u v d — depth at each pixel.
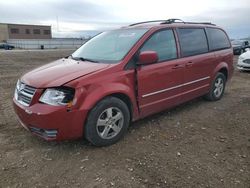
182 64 5.00
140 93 4.32
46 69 4.15
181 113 5.45
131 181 3.13
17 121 5.02
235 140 4.21
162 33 4.81
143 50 4.40
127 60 4.16
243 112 5.53
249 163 3.52
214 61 5.94
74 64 4.24
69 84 3.53
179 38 5.11
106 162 3.55
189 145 4.03
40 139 4.23
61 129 3.55
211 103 6.17
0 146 4.01
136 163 3.51
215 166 3.44
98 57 4.48
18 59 20.31
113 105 3.95
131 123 4.89
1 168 3.44
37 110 3.52
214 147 3.97
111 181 3.14
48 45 65.44
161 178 3.18
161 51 4.70
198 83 5.55
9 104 6.16
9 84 8.66
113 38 4.89
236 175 3.25
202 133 4.47
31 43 65.38
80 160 3.61
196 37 5.56
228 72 6.57
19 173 3.33
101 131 3.93
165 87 4.73
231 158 3.65
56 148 3.95
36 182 3.16
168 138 4.28
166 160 3.58
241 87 8.14
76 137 3.73
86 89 3.63
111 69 3.95
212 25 6.26
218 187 3.02
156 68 4.50
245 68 11.53
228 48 6.58
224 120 5.08
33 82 3.73
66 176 3.26
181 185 3.05
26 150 3.90
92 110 3.73
